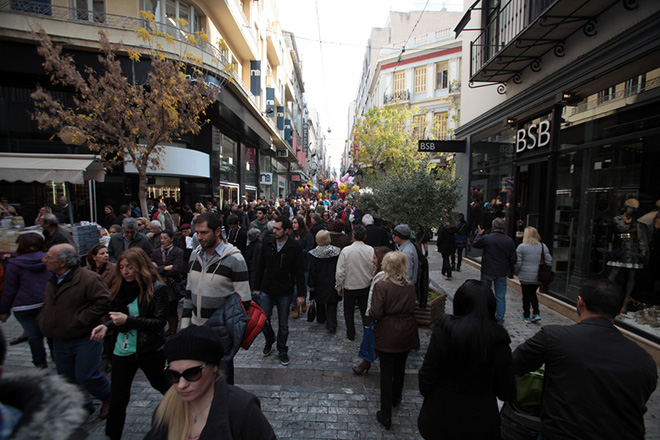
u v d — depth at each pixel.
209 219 2.91
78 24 11.11
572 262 6.59
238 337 2.88
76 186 12.85
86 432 1.04
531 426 2.24
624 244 5.35
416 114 25.94
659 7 4.54
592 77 5.81
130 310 2.84
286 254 4.47
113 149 9.48
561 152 6.92
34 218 12.33
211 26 14.50
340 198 19.84
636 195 5.18
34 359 3.82
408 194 5.81
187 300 3.06
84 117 9.06
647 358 1.76
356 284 5.04
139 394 3.67
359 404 3.55
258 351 4.82
